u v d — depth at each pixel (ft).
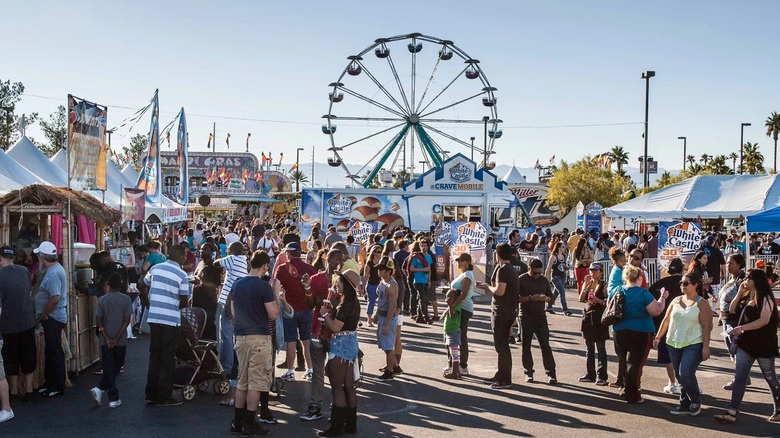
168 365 26.18
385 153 126.00
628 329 26.89
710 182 71.67
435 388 29.48
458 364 31.09
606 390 29.19
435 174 89.25
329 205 85.76
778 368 33.78
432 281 49.26
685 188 72.49
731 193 69.26
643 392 28.91
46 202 30.32
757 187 67.92
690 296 25.41
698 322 25.16
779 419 24.40
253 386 22.43
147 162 70.13
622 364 28.99
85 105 32.42
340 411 22.43
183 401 26.94
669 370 28.68
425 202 87.66
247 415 22.40
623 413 25.57
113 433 22.67
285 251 30.68
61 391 27.50
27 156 56.08
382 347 31.01
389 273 30.68
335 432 22.40
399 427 23.70
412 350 38.14
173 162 191.83
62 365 27.61
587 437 22.62
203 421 24.25
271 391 27.96
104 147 34.99
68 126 30.71
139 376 30.99
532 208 134.62
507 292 29.48
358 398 27.73
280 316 27.68
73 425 23.58
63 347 28.25
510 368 29.66
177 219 79.10
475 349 38.50
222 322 28.27
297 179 337.11
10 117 111.55
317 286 30.07
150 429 23.20
